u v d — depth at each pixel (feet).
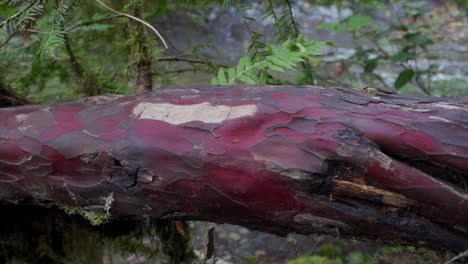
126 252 6.72
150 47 6.72
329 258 9.64
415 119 4.30
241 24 16.89
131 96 4.92
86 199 4.90
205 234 6.30
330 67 13.17
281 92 4.54
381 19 16.49
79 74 7.30
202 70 7.18
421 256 4.78
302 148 4.29
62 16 5.46
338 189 4.29
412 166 4.32
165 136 4.56
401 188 4.22
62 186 4.92
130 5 6.48
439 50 16.24
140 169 4.59
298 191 4.32
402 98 4.51
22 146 4.95
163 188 4.59
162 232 6.43
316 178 4.26
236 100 4.57
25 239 6.49
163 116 4.63
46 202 5.27
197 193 4.54
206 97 4.67
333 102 4.44
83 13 7.25
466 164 4.22
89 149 4.72
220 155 4.41
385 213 4.30
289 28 6.84
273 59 5.65
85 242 6.66
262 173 4.33
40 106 5.17
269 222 4.57
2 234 6.34
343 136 4.26
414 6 10.36
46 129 4.91
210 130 4.48
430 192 4.20
